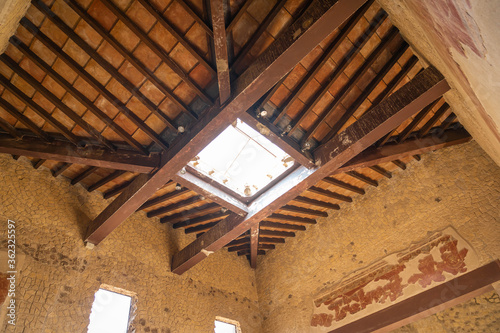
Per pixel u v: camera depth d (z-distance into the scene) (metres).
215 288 10.13
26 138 6.50
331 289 9.67
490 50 1.71
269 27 5.54
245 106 5.62
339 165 6.91
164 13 5.21
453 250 7.93
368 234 9.49
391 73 6.80
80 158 6.53
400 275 8.52
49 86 5.96
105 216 7.40
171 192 8.71
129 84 5.95
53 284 6.79
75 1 5.00
